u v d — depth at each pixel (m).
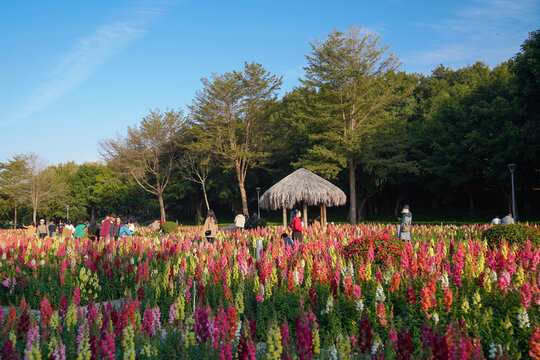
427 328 4.39
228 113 40.59
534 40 23.78
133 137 48.09
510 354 4.67
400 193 43.41
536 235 12.30
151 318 5.33
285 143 42.84
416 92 49.00
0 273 9.51
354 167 35.50
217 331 4.71
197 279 8.26
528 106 25.47
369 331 4.65
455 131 35.44
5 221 68.19
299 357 4.12
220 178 47.72
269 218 47.84
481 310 5.93
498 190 43.06
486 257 9.20
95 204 73.00
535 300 5.81
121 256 11.42
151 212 62.22
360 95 33.78
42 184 58.50
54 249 12.39
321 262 7.86
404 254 8.00
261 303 6.65
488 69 42.44
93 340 4.39
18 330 5.39
